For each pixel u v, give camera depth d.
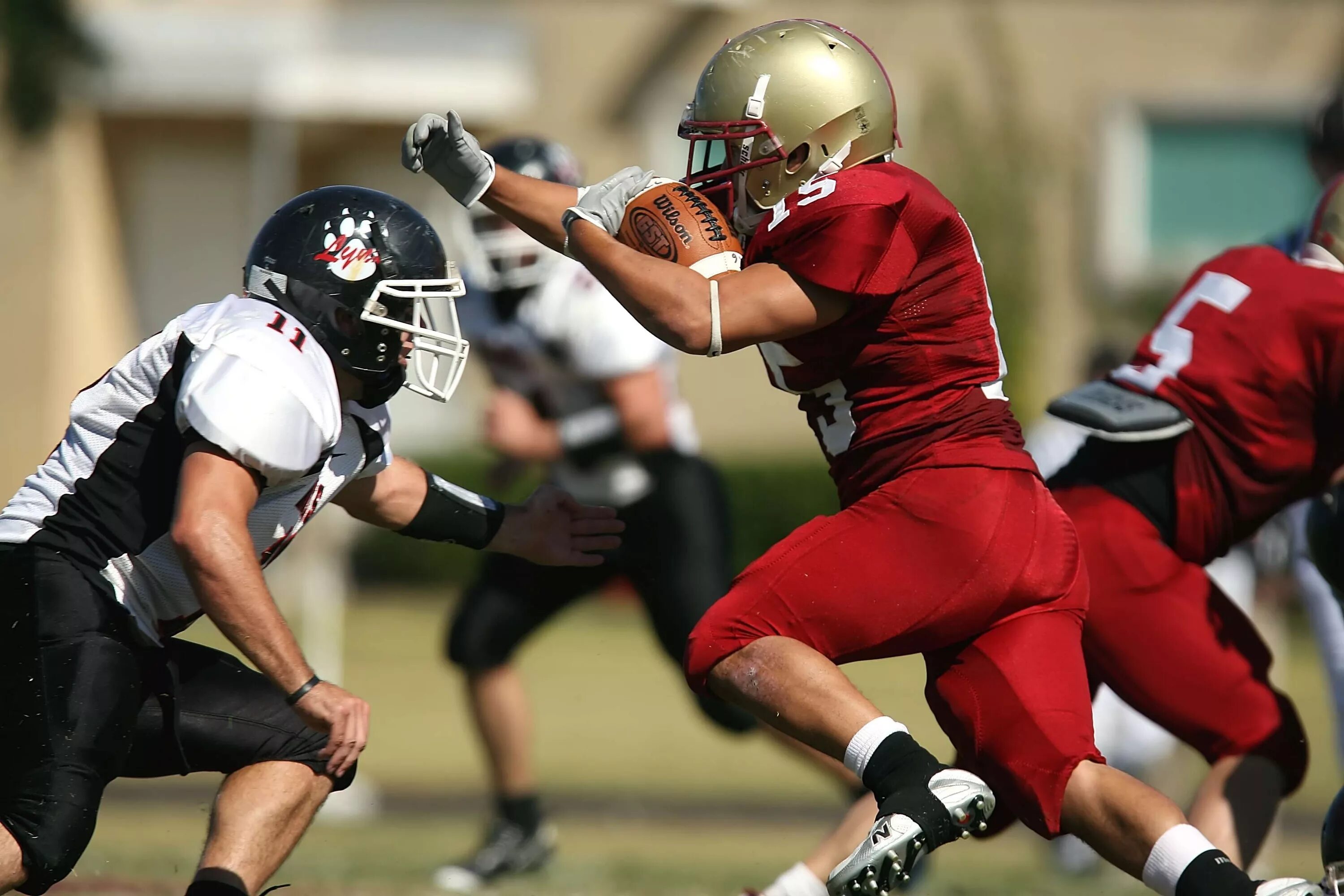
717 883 18.42
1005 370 12.70
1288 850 22.86
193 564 10.77
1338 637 16.97
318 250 11.83
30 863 11.04
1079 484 14.38
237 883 11.31
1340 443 14.16
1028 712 11.92
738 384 60.22
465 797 26.31
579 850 21.86
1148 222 60.66
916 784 11.33
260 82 54.69
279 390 11.12
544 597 19.42
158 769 11.96
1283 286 14.03
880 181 11.97
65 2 53.22
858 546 12.09
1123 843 11.65
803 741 11.95
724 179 12.83
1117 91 60.25
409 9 59.19
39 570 11.45
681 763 30.77
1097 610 13.98
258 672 12.25
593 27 59.31
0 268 55.03
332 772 10.99
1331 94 15.41
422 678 39.47
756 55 12.43
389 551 60.03
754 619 12.12
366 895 17.11
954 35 60.22
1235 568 23.38
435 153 13.08
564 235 13.29
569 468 19.95
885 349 12.15
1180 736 14.14
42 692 11.22
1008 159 60.06
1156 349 14.55
